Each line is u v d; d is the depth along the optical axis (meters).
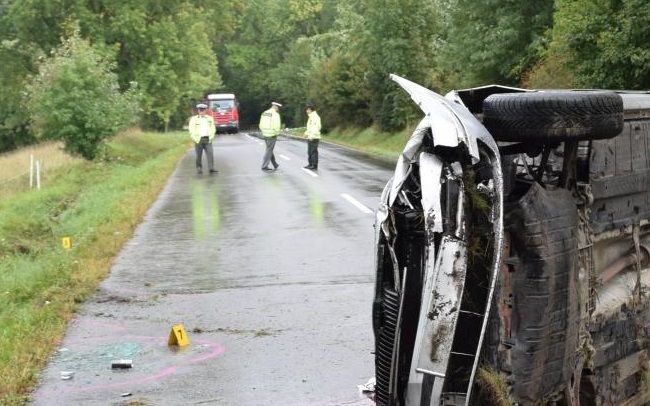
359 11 41.09
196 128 27.06
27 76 43.91
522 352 4.47
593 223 5.06
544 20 26.44
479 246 4.47
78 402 6.71
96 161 31.89
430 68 39.00
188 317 9.22
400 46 39.59
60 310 9.56
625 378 5.42
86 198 21.08
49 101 31.41
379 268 4.86
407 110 40.28
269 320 8.95
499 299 4.48
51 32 45.00
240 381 7.11
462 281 4.40
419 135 4.77
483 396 4.50
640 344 5.54
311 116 27.55
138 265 12.19
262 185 22.72
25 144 54.50
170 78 46.00
